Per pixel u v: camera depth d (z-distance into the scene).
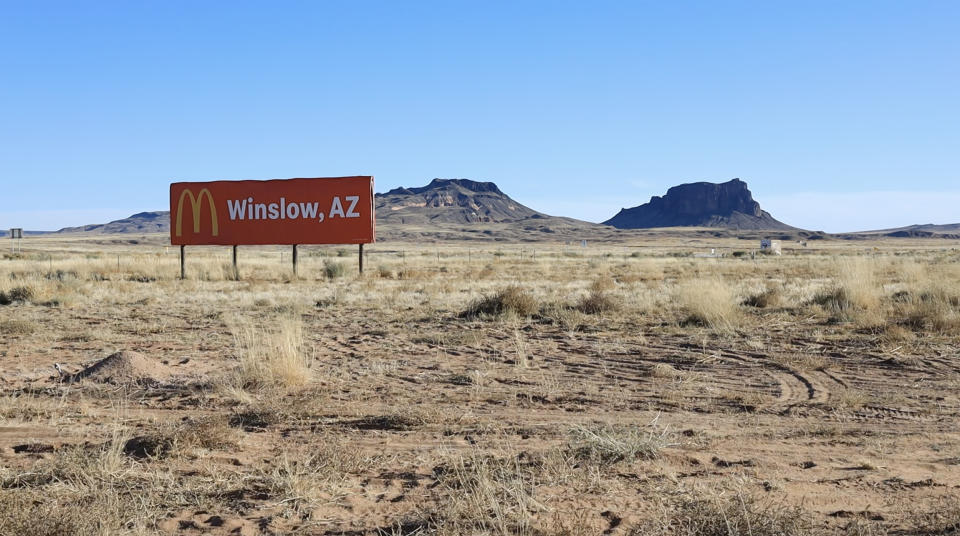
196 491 6.09
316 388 10.87
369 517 5.53
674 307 21.47
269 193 38.44
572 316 19.23
